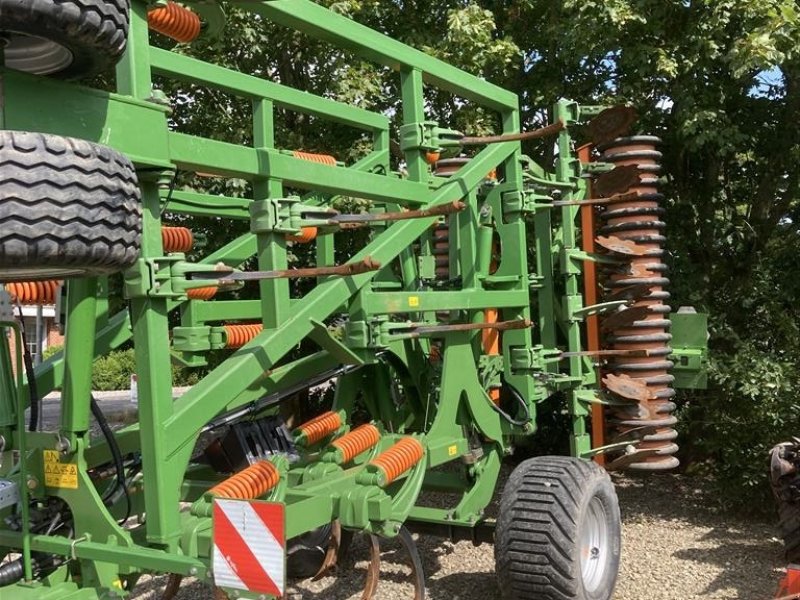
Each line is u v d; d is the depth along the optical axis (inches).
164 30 147.2
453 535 195.5
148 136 112.5
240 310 191.6
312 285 339.3
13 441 125.0
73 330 118.6
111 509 136.3
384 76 343.9
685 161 323.0
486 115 342.0
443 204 162.4
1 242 85.6
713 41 287.0
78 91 103.1
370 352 162.7
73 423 119.4
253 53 314.7
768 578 205.3
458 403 186.7
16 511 125.3
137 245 102.4
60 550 117.9
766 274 292.5
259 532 105.7
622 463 209.9
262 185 135.0
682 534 245.1
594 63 349.7
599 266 228.1
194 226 308.5
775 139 313.7
